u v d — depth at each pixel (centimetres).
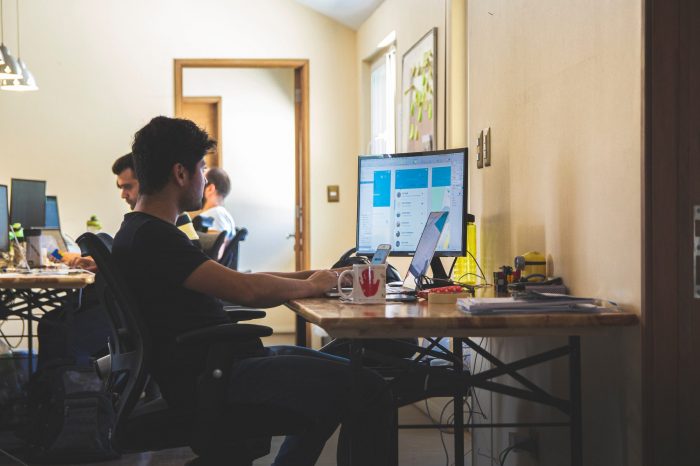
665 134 207
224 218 623
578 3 249
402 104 574
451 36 459
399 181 327
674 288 208
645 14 207
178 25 732
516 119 309
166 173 244
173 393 226
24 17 714
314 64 748
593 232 239
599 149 235
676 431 208
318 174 750
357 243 339
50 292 430
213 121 877
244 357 236
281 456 249
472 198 375
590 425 243
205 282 232
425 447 397
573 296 238
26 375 414
